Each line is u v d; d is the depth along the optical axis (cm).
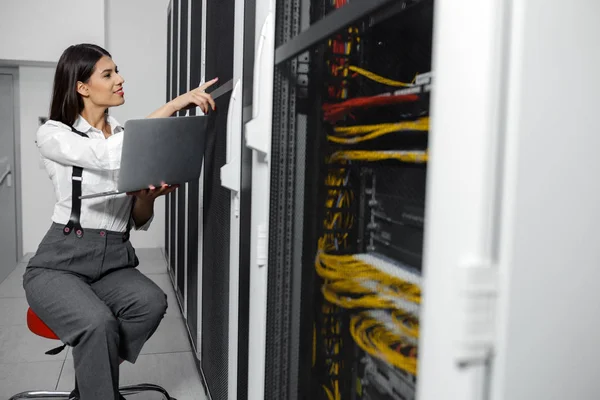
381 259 80
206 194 211
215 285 191
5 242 486
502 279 53
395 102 77
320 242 95
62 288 177
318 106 95
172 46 379
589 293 56
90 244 190
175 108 179
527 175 52
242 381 142
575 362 56
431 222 57
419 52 73
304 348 101
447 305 54
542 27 51
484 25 49
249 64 131
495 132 50
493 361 54
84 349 169
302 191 100
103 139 192
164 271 441
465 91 52
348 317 88
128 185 172
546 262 54
